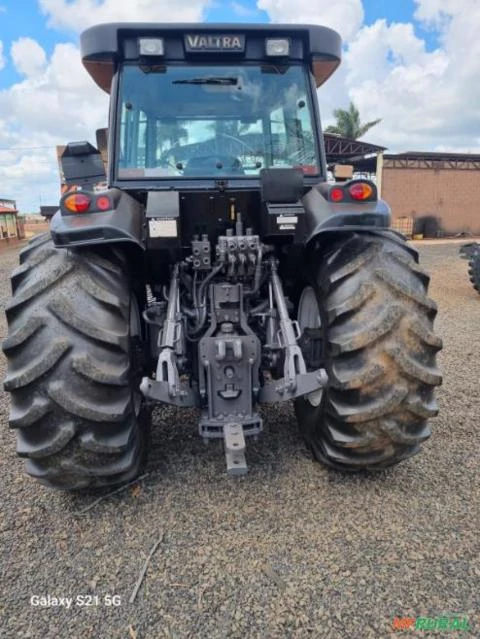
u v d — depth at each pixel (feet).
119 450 7.38
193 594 6.35
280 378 8.77
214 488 8.52
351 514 7.80
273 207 7.97
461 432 10.57
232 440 7.47
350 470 8.66
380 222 7.87
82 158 9.76
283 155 9.59
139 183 9.21
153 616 6.05
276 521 7.66
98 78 10.41
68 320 6.98
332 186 8.00
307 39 9.39
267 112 9.52
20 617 6.07
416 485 8.56
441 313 23.26
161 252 8.15
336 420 7.91
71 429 7.03
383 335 7.34
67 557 7.03
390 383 7.47
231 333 8.38
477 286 26.58
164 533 7.45
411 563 6.78
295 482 8.63
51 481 7.64
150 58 9.23
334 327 7.73
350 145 82.99
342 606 6.13
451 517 7.72
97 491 8.48
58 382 6.94
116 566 6.84
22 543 7.32
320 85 11.09
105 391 7.16
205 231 8.64
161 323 9.02
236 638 5.74
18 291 7.47
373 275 7.66
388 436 7.72
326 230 7.78
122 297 7.64
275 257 9.22
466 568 6.68
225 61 9.40
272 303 8.76
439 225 86.07
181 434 10.46
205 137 9.43
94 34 8.95
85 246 7.79
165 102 9.35
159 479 8.80
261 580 6.53
